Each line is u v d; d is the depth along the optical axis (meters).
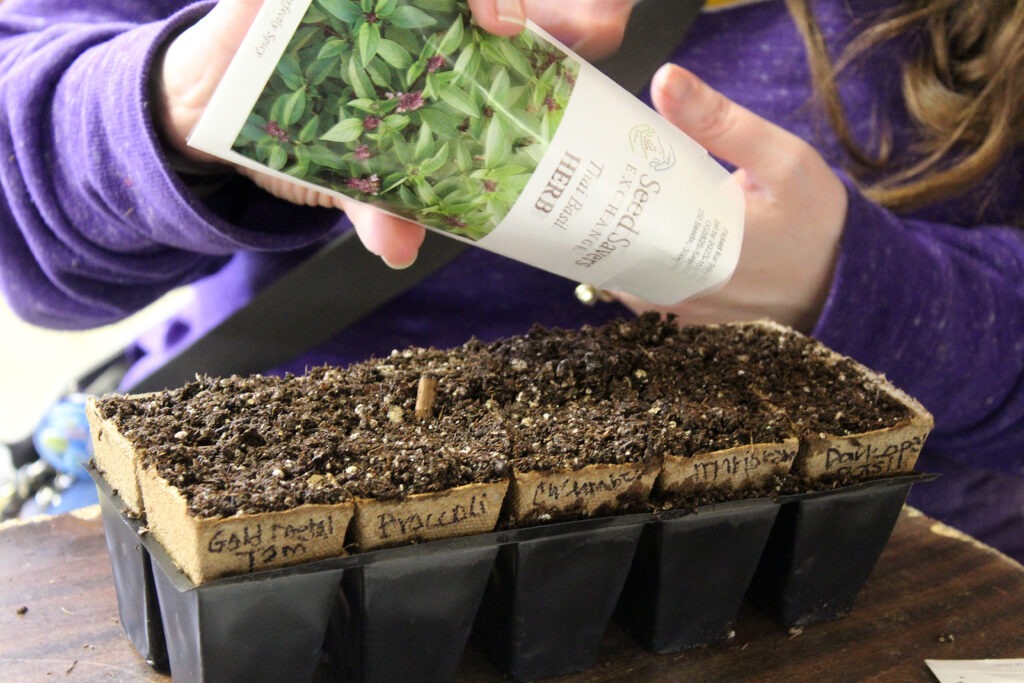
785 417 0.56
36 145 0.64
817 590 0.58
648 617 0.55
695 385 0.59
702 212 0.54
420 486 0.49
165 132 0.62
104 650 0.54
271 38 0.45
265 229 0.66
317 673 0.53
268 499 0.47
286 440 0.52
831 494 0.56
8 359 1.43
